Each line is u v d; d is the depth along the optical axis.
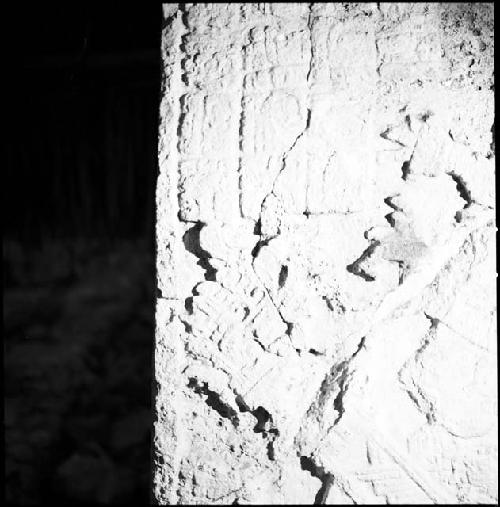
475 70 1.32
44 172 3.62
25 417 2.65
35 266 3.90
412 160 1.31
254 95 1.33
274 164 1.32
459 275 1.32
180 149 1.33
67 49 2.70
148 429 2.61
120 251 3.97
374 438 1.31
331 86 1.32
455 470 1.32
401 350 1.32
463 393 1.32
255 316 1.32
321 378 1.33
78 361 3.16
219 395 1.32
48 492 2.24
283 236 1.32
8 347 3.26
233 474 1.34
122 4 2.34
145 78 3.01
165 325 1.33
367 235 1.32
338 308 1.32
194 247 1.34
